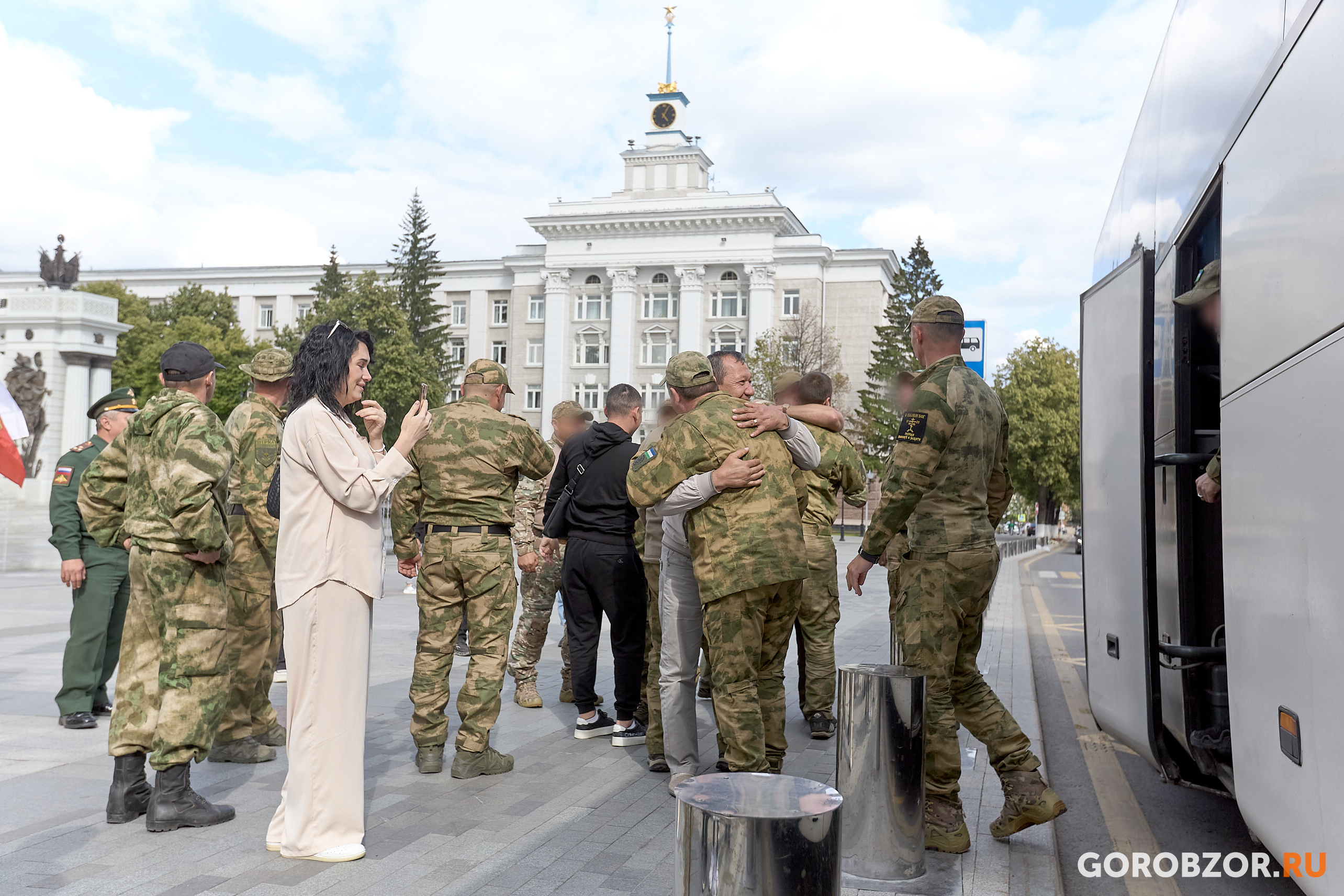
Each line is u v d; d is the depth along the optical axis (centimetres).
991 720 441
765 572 452
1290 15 314
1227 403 372
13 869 379
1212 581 458
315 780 396
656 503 469
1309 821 287
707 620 467
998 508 484
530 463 562
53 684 780
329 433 403
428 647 547
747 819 248
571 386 7600
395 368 4834
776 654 505
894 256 7306
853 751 395
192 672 434
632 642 619
